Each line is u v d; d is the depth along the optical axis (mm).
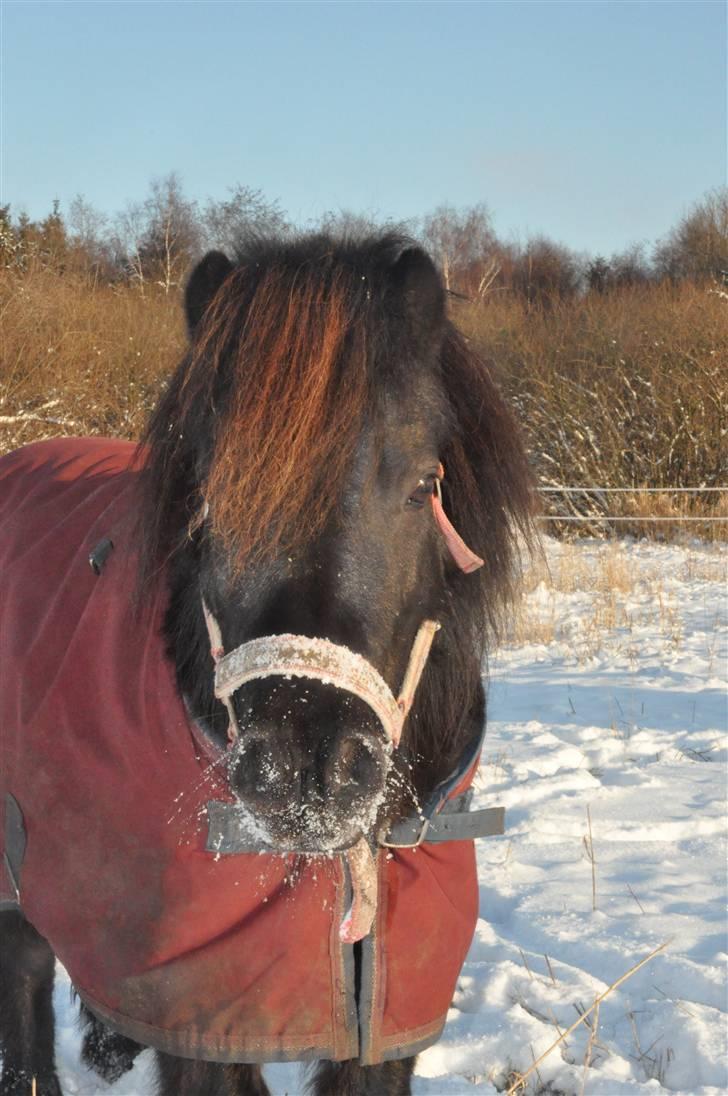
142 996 2107
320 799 1666
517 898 3859
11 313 12039
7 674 2523
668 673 6926
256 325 1816
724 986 3143
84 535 2629
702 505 12922
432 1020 2211
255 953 2055
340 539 1777
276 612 1744
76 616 2414
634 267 25141
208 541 1897
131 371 12852
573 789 4945
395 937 2129
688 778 5031
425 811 2170
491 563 2277
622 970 3320
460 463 2178
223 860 2047
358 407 1763
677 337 14344
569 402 13844
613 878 4016
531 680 6891
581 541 12719
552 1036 2969
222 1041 2074
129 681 2166
